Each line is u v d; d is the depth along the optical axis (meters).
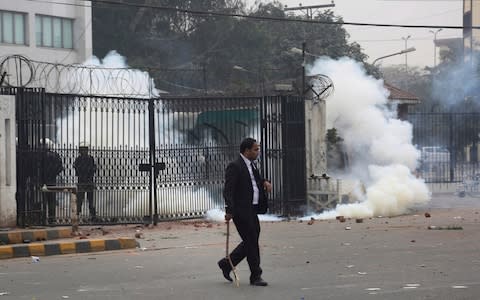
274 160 27.84
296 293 12.70
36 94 23.41
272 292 12.84
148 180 25.80
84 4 59.06
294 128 28.08
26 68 45.78
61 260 17.67
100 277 14.88
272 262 16.48
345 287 13.16
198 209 26.94
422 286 13.15
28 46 54.59
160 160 26.12
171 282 14.10
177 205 26.47
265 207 13.88
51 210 23.78
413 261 16.19
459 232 21.47
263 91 41.53
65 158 24.38
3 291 13.40
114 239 19.61
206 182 27.14
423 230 22.14
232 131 28.23
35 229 21.83
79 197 24.70
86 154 24.64
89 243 19.20
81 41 58.59
